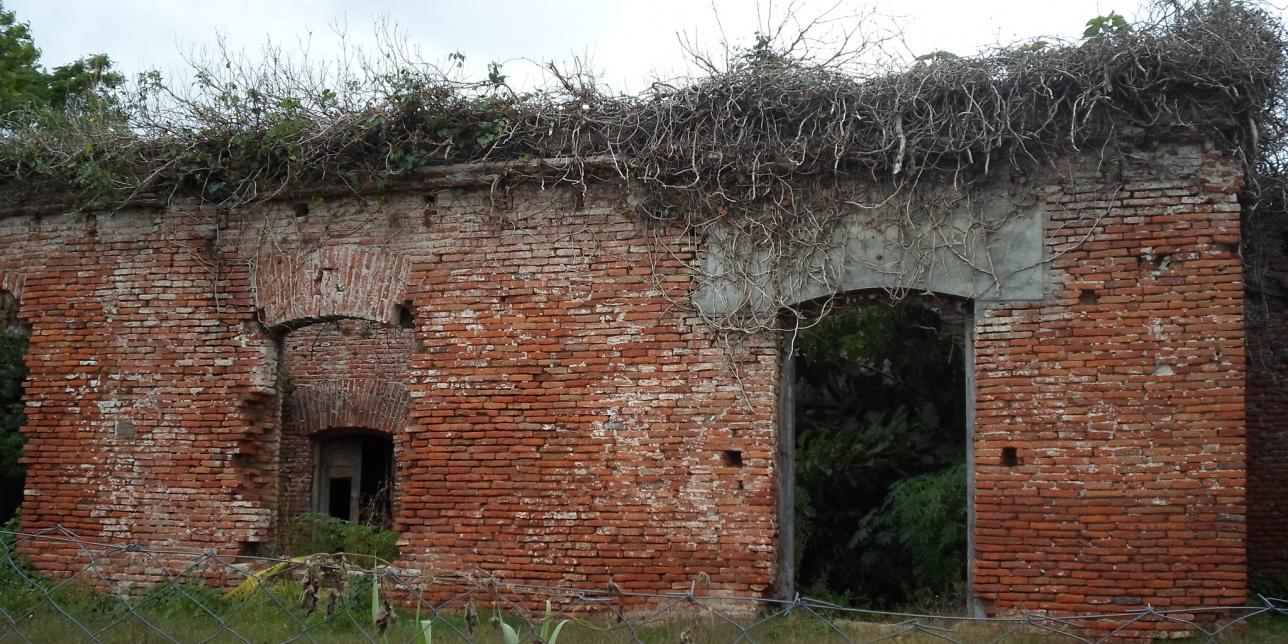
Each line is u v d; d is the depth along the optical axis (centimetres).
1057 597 823
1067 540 826
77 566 1031
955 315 980
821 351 1290
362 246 1006
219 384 1028
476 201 981
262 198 1027
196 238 1048
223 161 1022
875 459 1273
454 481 957
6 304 1139
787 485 922
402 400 1461
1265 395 1078
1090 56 837
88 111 1143
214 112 1023
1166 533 809
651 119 931
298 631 802
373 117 970
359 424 1470
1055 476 834
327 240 1016
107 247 1073
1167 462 813
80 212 1076
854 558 1292
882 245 887
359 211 1011
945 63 872
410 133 973
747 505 890
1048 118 835
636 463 918
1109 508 820
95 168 1018
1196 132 830
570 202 955
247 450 1022
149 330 1050
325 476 1526
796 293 902
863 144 885
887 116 877
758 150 909
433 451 965
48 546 1043
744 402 901
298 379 1507
